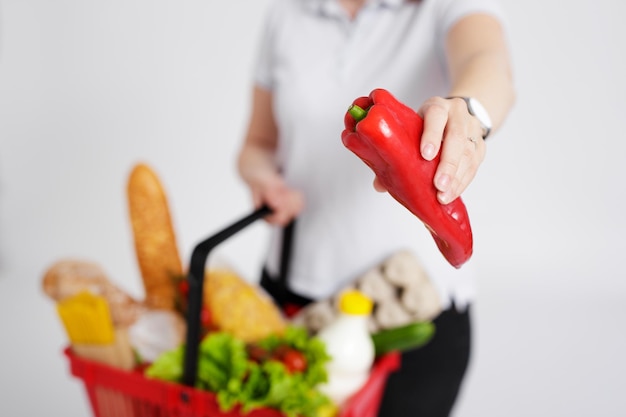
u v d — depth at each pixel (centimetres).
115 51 224
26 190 247
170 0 214
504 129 202
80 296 77
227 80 216
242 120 217
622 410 167
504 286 219
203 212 228
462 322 97
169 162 228
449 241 43
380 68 89
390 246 91
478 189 204
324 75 94
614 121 196
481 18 78
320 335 77
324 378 72
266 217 98
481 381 179
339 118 92
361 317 76
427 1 85
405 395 98
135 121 229
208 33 213
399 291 87
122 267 235
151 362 79
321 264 97
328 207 95
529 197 211
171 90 222
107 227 246
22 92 237
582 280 218
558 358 191
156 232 83
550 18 188
